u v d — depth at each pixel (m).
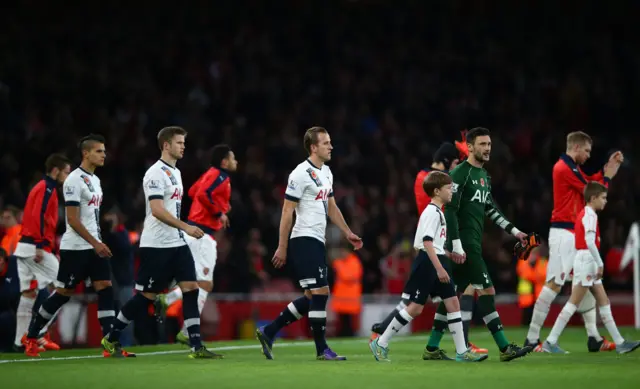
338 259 62.69
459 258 33.06
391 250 73.25
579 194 39.38
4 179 76.06
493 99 109.19
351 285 61.25
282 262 33.06
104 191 74.81
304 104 100.19
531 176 92.62
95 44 99.69
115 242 48.38
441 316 33.75
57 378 26.08
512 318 67.88
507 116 106.06
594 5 120.31
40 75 92.88
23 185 76.44
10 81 89.06
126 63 98.75
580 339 49.84
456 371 27.86
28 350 36.72
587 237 37.56
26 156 77.56
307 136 33.41
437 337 33.88
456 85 109.94
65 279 36.62
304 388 23.36
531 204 85.25
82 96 91.12
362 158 91.88
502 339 32.47
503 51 115.62
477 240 33.84
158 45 102.56
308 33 112.06
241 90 99.88
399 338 52.81
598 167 100.44
